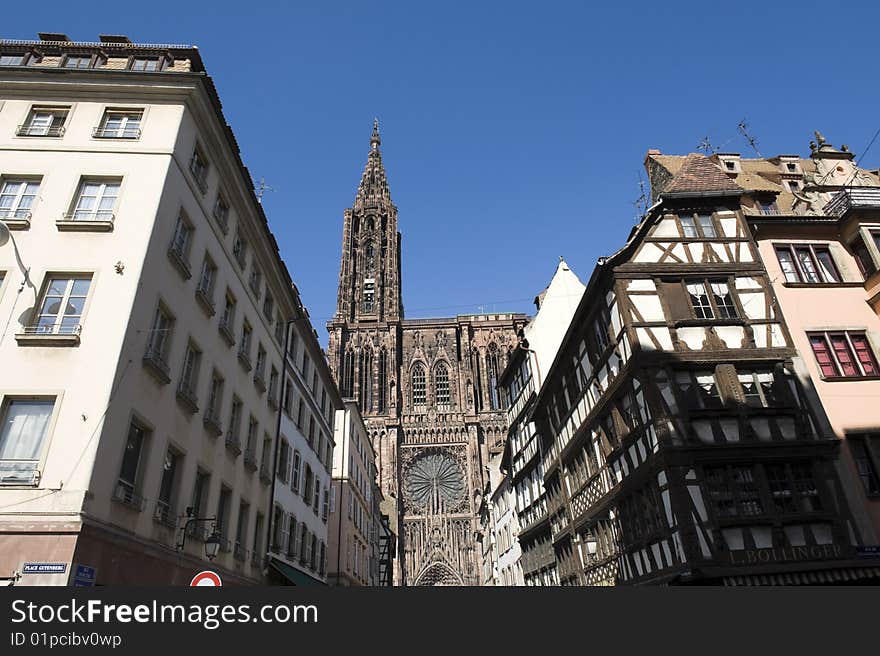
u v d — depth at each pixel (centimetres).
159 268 1482
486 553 6131
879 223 2045
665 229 2025
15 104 1650
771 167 2778
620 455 1980
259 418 2244
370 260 10412
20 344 1278
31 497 1111
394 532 7775
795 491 1623
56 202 1490
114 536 1192
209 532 1677
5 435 1195
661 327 1831
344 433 4038
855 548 1534
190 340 1647
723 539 1519
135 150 1590
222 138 1892
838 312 1945
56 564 1050
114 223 1460
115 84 1689
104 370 1255
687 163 2231
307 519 2911
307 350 3141
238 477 1966
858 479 1652
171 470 1523
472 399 8994
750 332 1848
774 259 2027
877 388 1805
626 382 1870
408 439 8688
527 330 3500
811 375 1811
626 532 1938
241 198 2097
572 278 3300
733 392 1727
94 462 1157
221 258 1938
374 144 11894
